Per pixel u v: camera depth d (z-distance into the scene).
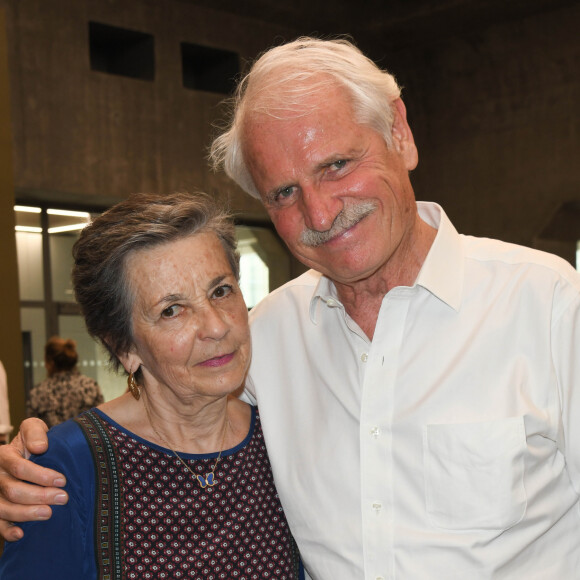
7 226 3.89
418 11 10.13
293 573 1.58
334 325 1.64
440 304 1.52
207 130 9.06
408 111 11.38
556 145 10.12
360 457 1.50
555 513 1.47
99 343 1.50
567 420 1.44
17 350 3.87
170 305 1.38
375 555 1.46
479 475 1.42
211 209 1.41
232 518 1.50
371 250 1.44
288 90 1.39
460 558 1.42
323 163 1.38
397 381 1.51
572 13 9.91
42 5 7.75
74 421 1.45
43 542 1.33
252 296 9.88
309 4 9.77
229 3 9.21
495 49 10.56
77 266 1.43
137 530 1.40
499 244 1.57
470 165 10.88
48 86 7.75
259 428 1.66
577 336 1.43
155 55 8.73
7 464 1.33
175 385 1.41
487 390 1.46
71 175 7.88
